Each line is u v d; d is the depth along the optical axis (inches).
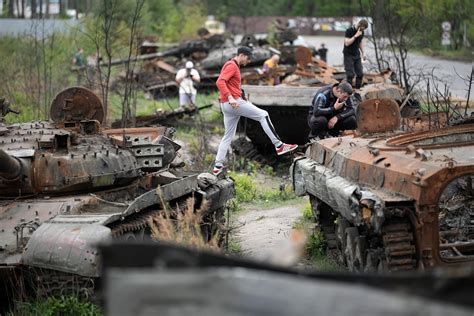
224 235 1405.0
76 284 1019.9
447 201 1280.8
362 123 1348.4
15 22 3895.2
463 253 1086.4
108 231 1024.2
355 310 473.4
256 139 2172.7
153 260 533.6
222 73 1605.6
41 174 1193.4
